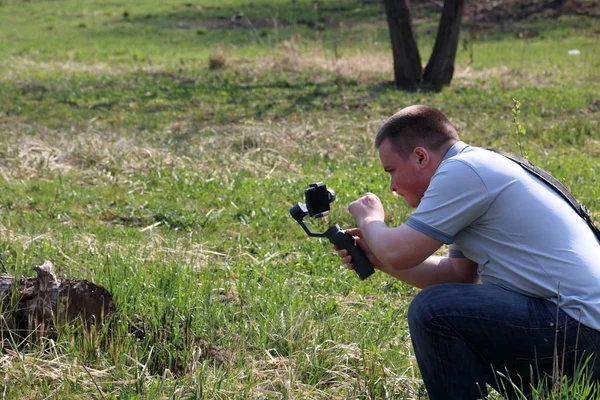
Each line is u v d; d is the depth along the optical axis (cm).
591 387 328
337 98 1513
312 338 448
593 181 914
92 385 387
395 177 352
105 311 436
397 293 570
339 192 847
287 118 1352
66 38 2886
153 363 415
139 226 757
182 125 1299
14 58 2286
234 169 970
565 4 3048
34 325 429
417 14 3175
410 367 423
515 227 324
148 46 2617
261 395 387
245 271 595
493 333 323
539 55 2256
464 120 1323
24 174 920
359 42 2417
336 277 593
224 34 2883
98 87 1691
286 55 1966
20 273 489
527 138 1189
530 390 342
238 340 435
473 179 325
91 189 877
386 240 335
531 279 323
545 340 320
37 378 391
